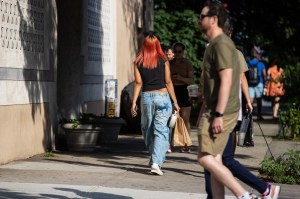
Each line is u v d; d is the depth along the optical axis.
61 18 17.62
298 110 20.20
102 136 18.33
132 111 12.97
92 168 13.16
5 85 13.13
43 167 13.02
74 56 17.62
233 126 8.34
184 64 16.05
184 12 29.44
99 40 20.61
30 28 14.57
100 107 20.77
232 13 34.91
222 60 8.10
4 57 13.07
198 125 8.38
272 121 27.62
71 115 17.55
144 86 12.73
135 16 25.52
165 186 11.38
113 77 22.39
